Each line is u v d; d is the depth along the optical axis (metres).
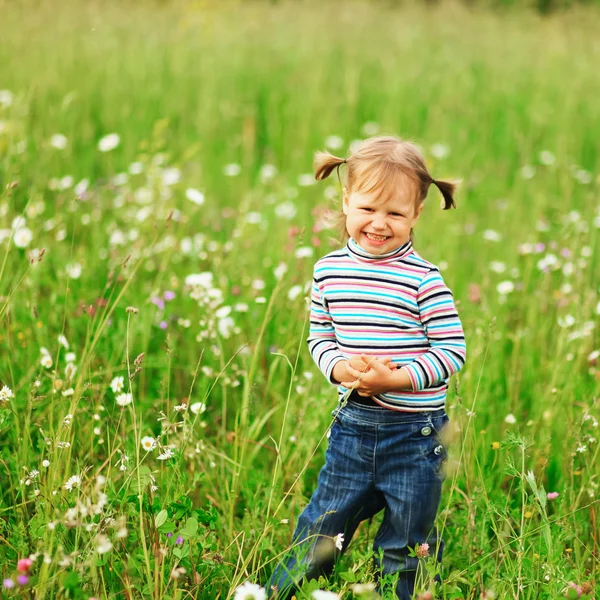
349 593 3.38
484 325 5.33
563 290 5.89
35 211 6.05
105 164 9.30
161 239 6.48
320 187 8.50
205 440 4.39
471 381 4.64
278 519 3.62
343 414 3.45
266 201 8.02
